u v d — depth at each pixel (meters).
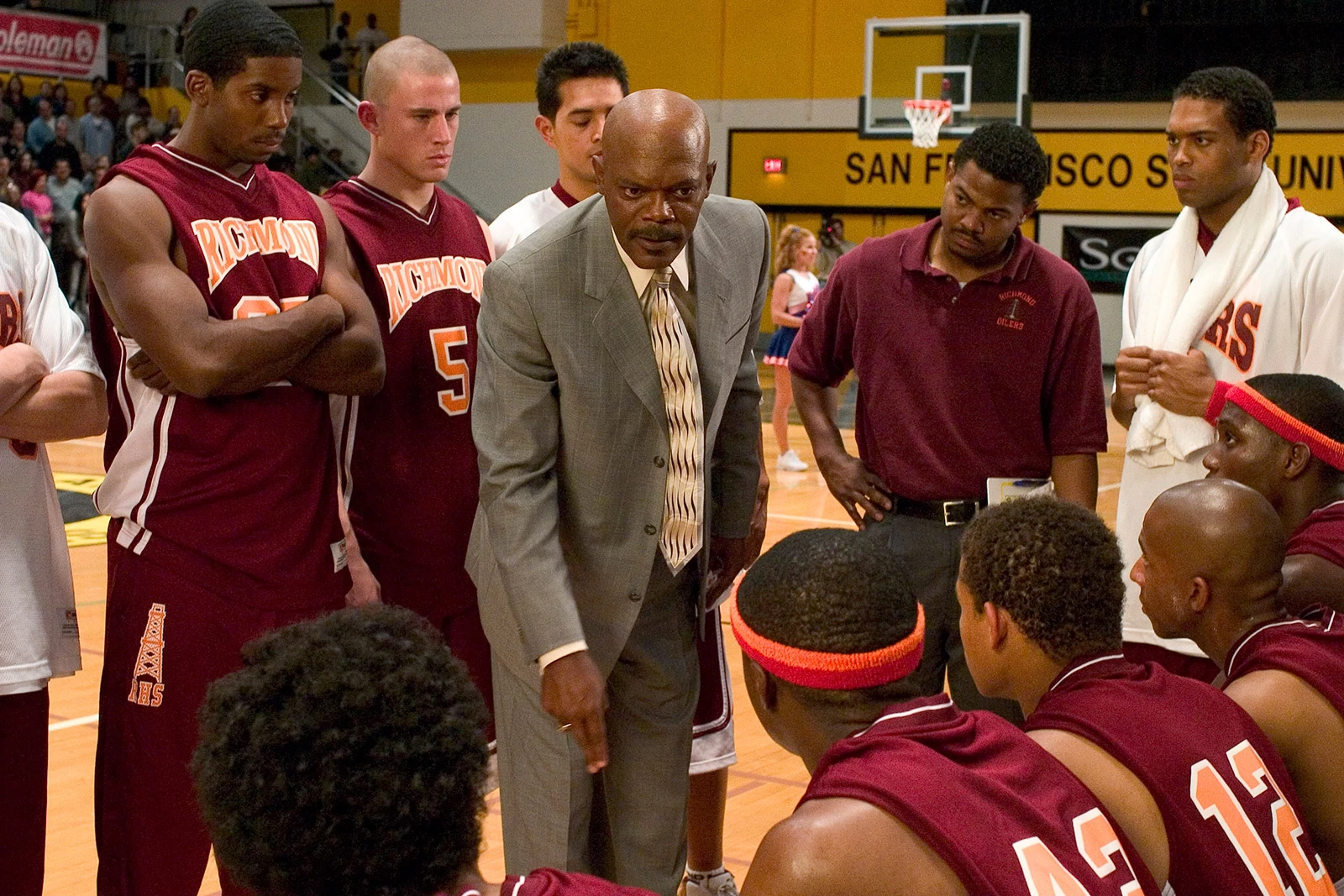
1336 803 1.92
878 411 3.12
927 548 3.08
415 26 19.94
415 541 3.06
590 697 2.20
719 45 19.25
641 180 2.08
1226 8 16.67
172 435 2.49
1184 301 3.16
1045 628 1.73
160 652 2.49
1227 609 2.05
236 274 2.53
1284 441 2.45
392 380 3.02
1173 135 3.13
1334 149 16.62
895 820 1.44
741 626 1.66
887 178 18.81
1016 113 14.65
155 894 2.55
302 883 1.19
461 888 1.25
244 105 2.48
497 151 20.00
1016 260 3.00
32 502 2.54
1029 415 3.05
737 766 4.32
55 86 18.06
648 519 2.38
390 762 1.18
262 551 2.54
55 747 4.28
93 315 2.59
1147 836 1.61
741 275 2.47
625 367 2.31
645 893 1.37
